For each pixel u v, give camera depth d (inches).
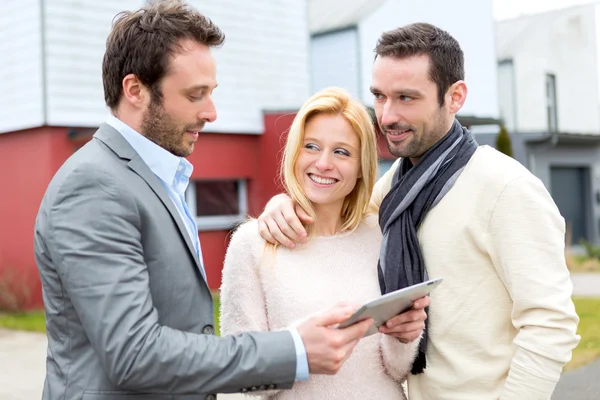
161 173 69.9
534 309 75.2
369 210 94.3
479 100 591.2
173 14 67.0
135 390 59.7
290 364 61.1
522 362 74.9
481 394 79.3
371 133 84.3
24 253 361.4
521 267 75.5
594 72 824.9
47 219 61.8
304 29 446.0
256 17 420.5
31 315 333.4
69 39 347.3
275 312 81.9
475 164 81.9
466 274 80.2
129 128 68.8
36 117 346.0
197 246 75.4
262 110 415.8
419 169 83.9
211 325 69.7
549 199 78.9
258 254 82.7
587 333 251.8
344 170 83.0
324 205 86.9
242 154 407.5
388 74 82.0
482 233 79.2
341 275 84.5
